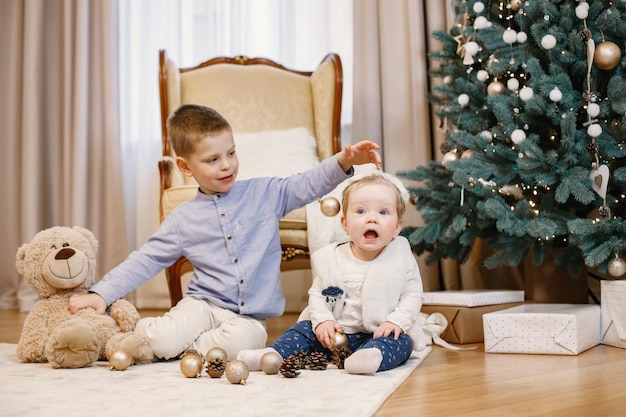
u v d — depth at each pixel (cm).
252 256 207
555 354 193
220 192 212
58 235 201
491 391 141
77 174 369
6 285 391
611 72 235
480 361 184
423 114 319
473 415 120
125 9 386
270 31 367
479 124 262
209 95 321
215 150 203
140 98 379
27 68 382
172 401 130
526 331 196
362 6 339
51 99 394
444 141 303
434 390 144
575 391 140
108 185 375
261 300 205
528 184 243
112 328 189
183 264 279
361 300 182
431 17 320
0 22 396
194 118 205
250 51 366
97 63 378
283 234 255
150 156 379
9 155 394
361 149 202
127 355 172
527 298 266
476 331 223
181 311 194
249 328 189
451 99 276
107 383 151
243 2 367
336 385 145
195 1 378
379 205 181
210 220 208
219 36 371
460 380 155
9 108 394
